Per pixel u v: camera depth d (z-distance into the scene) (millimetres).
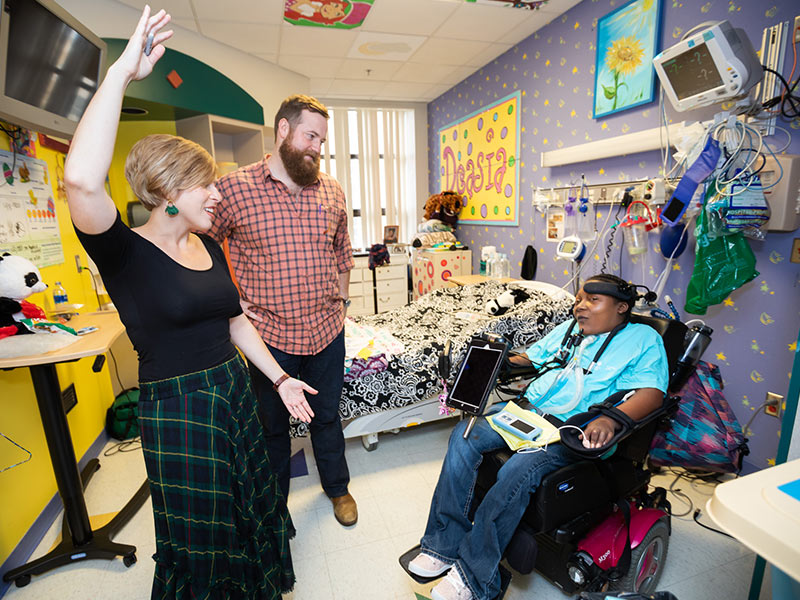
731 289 1897
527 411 1519
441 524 1439
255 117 3668
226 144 3967
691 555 1628
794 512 655
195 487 1066
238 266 1655
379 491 2062
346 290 2023
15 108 1474
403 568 1471
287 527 1328
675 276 2363
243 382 1193
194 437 1059
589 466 1320
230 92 3402
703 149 1884
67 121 1805
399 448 2445
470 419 1488
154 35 918
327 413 1824
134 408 2674
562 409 1553
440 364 1883
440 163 5312
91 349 1403
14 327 1449
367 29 3260
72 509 1670
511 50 3668
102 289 2836
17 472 1741
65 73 1764
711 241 1923
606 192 2762
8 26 1416
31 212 2059
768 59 1837
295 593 1509
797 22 1732
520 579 1552
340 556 1671
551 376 1639
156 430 1050
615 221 2742
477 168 4445
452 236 4801
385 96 5176
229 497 1119
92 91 1969
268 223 1553
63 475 1635
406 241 5957
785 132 1828
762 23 1888
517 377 1744
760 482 730
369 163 5621
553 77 3207
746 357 2072
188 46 3234
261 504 1225
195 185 1022
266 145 4164
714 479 2076
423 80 4551
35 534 1801
